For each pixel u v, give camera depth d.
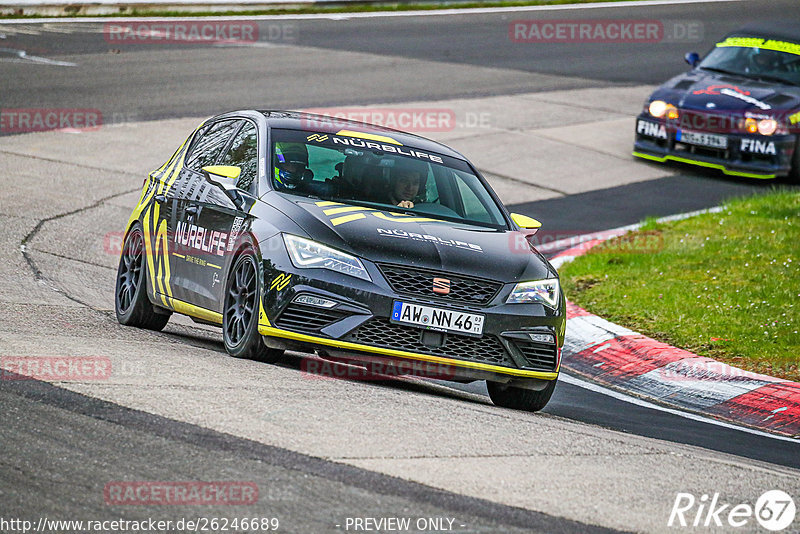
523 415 23.58
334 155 28.39
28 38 87.94
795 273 40.38
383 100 74.06
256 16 106.50
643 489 18.28
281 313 24.27
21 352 23.17
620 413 27.86
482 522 15.74
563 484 17.95
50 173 53.28
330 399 21.64
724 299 37.81
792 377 31.05
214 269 27.19
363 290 23.97
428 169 29.09
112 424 18.50
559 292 26.31
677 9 119.25
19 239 41.94
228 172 27.14
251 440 18.25
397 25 106.75
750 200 53.09
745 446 25.25
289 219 25.27
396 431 19.86
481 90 80.62
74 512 14.91
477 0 120.88
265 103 70.12
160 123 64.12
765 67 65.00
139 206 32.47
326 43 95.31
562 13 115.50
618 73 91.06
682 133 62.25
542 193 57.41
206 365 23.69
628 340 34.41
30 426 18.11
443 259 24.89
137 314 31.12
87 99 68.62
